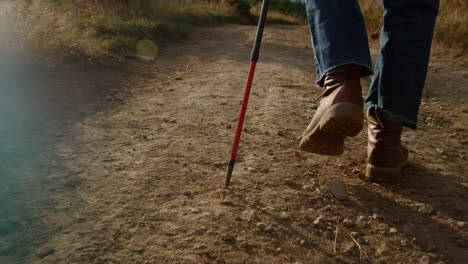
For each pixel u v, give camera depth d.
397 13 1.85
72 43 5.19
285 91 4.20
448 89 4.50
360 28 1.74
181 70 5.50
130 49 6.31
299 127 3.05
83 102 3.59
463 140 2.99
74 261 1.44
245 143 2.67
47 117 3.09
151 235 1.59
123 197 1.88
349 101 1.66
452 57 5.89
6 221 1.67
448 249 1.61
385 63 1.91
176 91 4.20
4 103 3.30
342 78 1.71
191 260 1.46
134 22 8.12
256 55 1.95
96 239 1.56
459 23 6.61
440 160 2.52
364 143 2.76
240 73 5.25
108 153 2.43
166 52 6.98
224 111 3.44
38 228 1.63
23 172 2.13
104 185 2.00
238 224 1.69
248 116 3.29
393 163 2.08
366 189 2.04
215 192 1.95
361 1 9.06
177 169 2.21
